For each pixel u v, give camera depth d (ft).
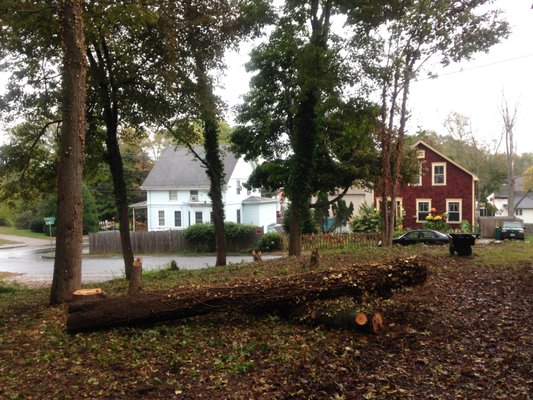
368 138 65.72
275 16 51.60
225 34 46.91
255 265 41.52
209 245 105.91
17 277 67.10
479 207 157.38
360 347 17.39
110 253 109.09
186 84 45.44
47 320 22.52
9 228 178.91
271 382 14.47
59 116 46.42
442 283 27.61
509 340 17.93
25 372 15.46
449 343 17.79
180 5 42.60
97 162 50.90
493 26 48.60
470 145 165.48
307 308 20.35
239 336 18.84
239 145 75.66
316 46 50.26
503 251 42.29
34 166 47.80
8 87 42.24
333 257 40.40
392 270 20.81
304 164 56.13
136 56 43.70
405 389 14.02
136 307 19.61
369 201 124.77
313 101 55.11
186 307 19.74
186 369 15.37
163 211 130.82
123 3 35.55
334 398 13.48
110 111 45.52
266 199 140.67
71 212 27.50
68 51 27.63
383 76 50.65
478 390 13.93
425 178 114.62
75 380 14.74
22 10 31.12
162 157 139.33
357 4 48.49
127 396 13.57
